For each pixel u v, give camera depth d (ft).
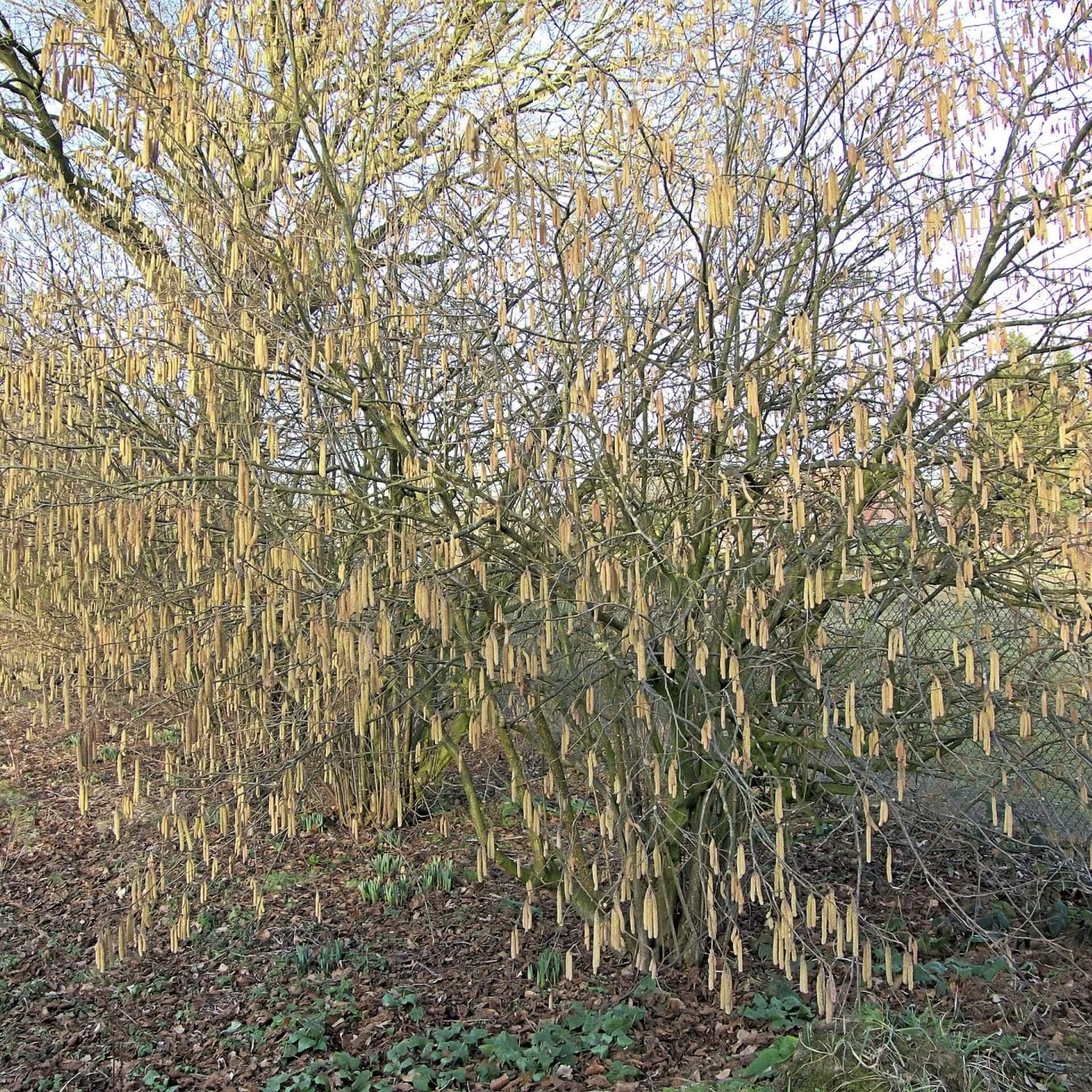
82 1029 16.14
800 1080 11.60
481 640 16.10
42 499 17.24
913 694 15.81
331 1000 16.60
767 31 15.12
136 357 14.37
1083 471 11.83
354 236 17.49
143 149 14.99
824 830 22.71
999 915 17.42
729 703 13.99
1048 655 15.12
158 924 19.75
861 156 13.92
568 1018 15.08
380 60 18.15
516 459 12.94
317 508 14.24
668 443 15.28
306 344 14.38
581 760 17.22
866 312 13.65
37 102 22.82
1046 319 14.08
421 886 21.02
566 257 13.44
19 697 24.26
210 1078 14.38
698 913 15.79
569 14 14.97
